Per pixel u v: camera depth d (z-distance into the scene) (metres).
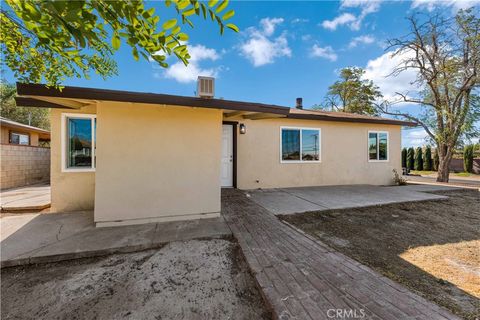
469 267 2.59
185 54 1.61
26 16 1.19
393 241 3.33
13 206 4.60
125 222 3.79
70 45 1.51
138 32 1.39
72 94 3.02
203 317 1.85
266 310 1.90
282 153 7.59
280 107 4.30
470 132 9.61
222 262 2.69
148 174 3.89
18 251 2.79
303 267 2.37
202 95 3.66
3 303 2.00
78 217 4.23
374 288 1.99
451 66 9.25
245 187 7.12
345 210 4.83
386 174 9.07
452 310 1.80
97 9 1.24
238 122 7.00
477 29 8.57
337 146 8.35
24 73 2.65
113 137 3.72
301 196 6.12
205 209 4.18
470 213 4.83
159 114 3.93
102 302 2.03
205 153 4.18
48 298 2.07
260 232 3.42
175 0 1.31
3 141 9.62
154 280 2.35
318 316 1.62
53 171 4.58
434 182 10.41
